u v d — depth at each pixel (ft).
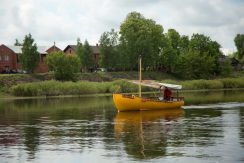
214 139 104.17
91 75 366.22
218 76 456.86
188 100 234.58
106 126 132.46
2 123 145.38
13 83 321.11
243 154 87.76
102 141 104.99
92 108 196.34
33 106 215.51
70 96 295.89
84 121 146.61
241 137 106.42
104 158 86.94
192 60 438.81
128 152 91.45
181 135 111.14
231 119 142.82
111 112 175.94
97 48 509.35
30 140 109.09
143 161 83.66
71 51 502.38
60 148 97.71
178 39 513.86
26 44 357.61
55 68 342.03
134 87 330.95
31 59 356.18
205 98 249.96
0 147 100.07
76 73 352.69
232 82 395.55
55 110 190.19
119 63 412.36
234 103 209.46
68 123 141.90
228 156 86.22
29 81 331.16
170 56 443.73
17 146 101.04
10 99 279.49
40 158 88.53
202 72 444.14
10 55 419.13
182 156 86.74
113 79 373.81
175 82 366.63
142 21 447.83
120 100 174.29
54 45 448.65
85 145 100.37
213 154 87.97
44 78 342.85
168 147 95.50
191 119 145.48
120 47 418.92
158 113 168.04
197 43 472.44
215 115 156.04
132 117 155.84
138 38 422.00
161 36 452.76
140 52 418.72
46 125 138.00
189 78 436.76
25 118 160.04
